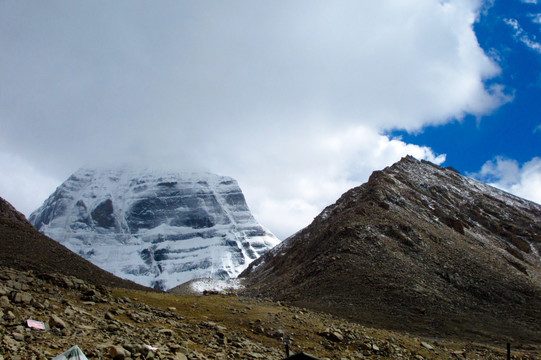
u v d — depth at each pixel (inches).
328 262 3833.7
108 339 1005.2
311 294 3331.7
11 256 2369.6
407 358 1512.1
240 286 5575.8
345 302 3056.1
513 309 3137.3
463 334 2581.2
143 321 1307.8
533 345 2399.1
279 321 1635.1
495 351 2038.6
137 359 902.4
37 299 1207.6
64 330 987.9
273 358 1209.4
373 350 1518.2
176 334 1230.9
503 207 6752.0
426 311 2910.9
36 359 790.5
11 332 897.5
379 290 3203.7
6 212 3004.4
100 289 1550.2
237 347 1259.2
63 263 2605.8
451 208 6043.3
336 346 1488.7
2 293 1110.4
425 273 3572.8
